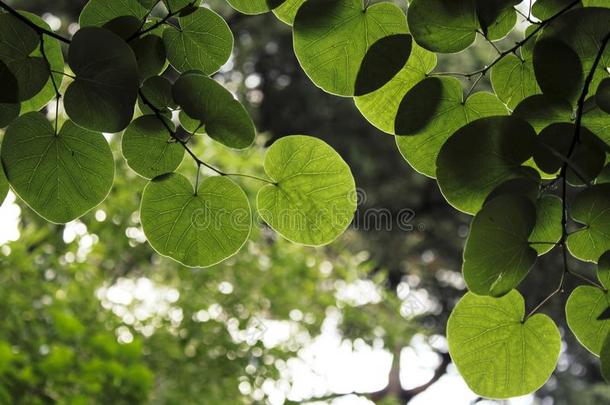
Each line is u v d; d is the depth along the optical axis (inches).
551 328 47.6
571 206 46.0
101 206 136.6
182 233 48.7
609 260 46.4
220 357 135.9
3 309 118.3
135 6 48.5
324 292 162.9
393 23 47.4
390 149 334.3
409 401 322.0
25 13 46.8
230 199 48.3
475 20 46.7
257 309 150.6
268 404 141.3
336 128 340.8
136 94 46.1
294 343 154.9
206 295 142.9
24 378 98.0
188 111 46.9
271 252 153.8
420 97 47.7
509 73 48.8
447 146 46.0
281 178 48.3
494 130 45.7
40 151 47.7
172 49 49.1
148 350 133.4
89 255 139.4
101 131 46.6
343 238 179.8
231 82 352.8
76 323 112.3
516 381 48.1
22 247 126.0
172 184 48.2
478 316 47.8
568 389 331.6
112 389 104.8
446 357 321.1
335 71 48.1
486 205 44.3
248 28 338.0
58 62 47.8
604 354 47.0
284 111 345.4
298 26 47.4
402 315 174.7
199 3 48.4
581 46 46.7
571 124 46.3
